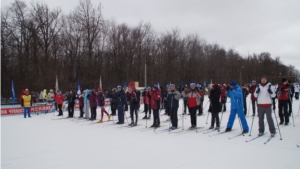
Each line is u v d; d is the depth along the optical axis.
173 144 6.85
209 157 5.52
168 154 5.85
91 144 7.09
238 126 9.40
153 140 7.44
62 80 31.88
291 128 8.60
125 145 6.86
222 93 13.49
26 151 6.48
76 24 34.66
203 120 11.27
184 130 8.96
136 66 40.09
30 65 31.30
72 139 7.89
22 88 30.45
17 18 31.34
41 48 32.22
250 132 7.62
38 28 31.97
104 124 11.18
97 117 14.05
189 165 5.00
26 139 8.06
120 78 38.47
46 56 32.16
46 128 10.38
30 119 13.93
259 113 7.59
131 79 39.41
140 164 5.16
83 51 35.19
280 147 6.21
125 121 11.89
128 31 39.41
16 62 31.44
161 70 42.25
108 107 20.05
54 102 18.53
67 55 34.84
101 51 36.50
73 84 33.12
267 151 5.89
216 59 53.06
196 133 8.34
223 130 8.74
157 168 4.88
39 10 31.89
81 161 5.46
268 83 7.43
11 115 16.25
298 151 5.83
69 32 34.50
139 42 40.44
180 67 44.56
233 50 57.91
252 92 11.72
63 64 34.69
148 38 42.34
